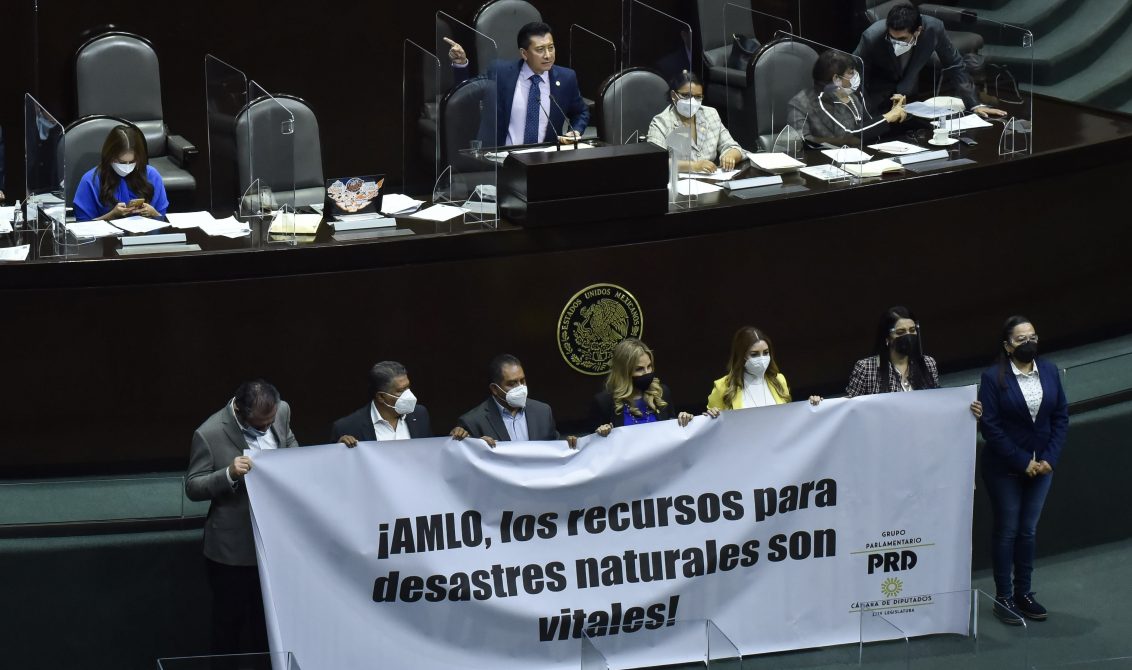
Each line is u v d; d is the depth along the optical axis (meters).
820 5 45.03
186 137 39.66
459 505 25.28
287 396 30.39
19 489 28.58
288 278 29.86
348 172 41.31
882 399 26.53
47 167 29.97
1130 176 36.19
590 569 25.95
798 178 33.62
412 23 40.81
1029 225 35.12
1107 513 32.94
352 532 24.95
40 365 29.58
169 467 30.55
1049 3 48.06
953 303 34.69
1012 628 22.88
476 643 25.84
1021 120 35.09
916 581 27.27
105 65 37.59
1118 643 28.83
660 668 26.41
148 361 29.80
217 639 25.97
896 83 37.16
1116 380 33.06
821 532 26.75
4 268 28.94
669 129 34.34
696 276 32.09
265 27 39.66
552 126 35.62
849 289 33.50
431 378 31.03
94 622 27.97
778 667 27.05
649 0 42.41
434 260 30.45
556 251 31.03
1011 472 28.97
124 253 29.55
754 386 27.83
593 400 27.77
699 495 26.14
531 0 41.50
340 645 25.22
